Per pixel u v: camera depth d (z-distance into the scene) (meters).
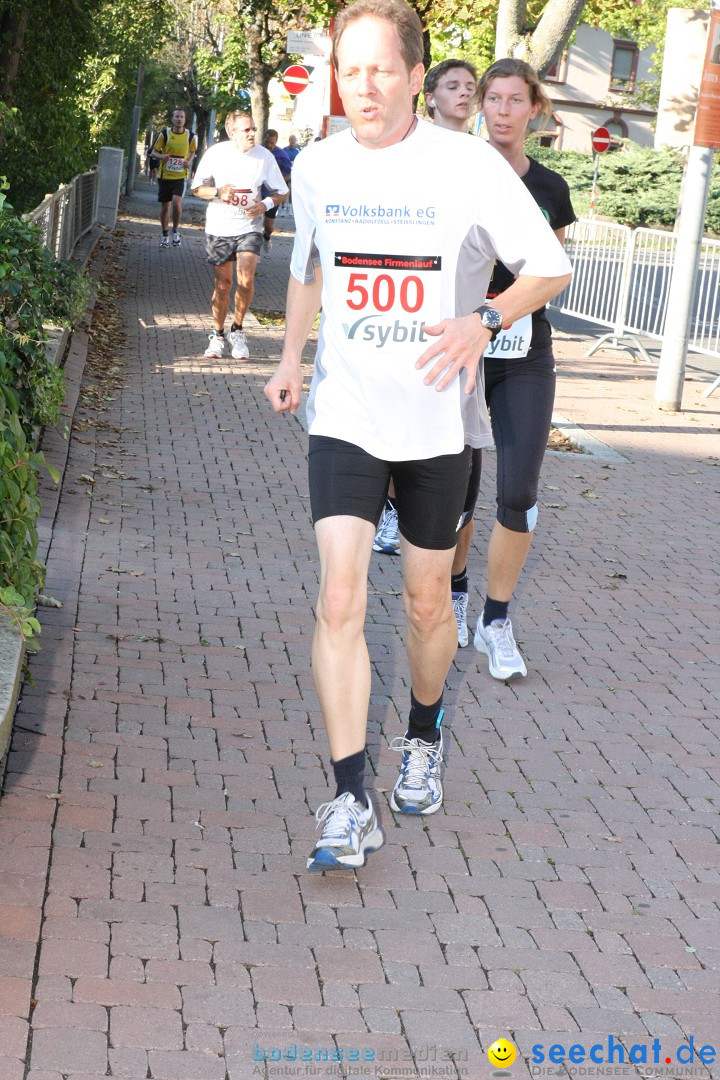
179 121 23.19
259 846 3.81
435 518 3.69
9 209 6.79
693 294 11.83
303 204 3.61
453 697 5.11
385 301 3.51
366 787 4.28
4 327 6.40
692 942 3.55
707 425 11.52
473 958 3.36
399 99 3.43
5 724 3.75
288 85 23.00
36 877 3.46
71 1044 2.84
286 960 3.26
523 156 5.19
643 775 4.59
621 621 6.24
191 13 50.03
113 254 20.86
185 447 8.76
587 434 10.54
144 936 3.28
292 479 8.19
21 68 15.09
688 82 11.83
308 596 6.09
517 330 4.84
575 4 11.44
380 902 3.58
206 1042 2.91
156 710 4.64
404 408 3.56
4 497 4.63
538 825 4.14
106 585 5.89
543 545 7.41
